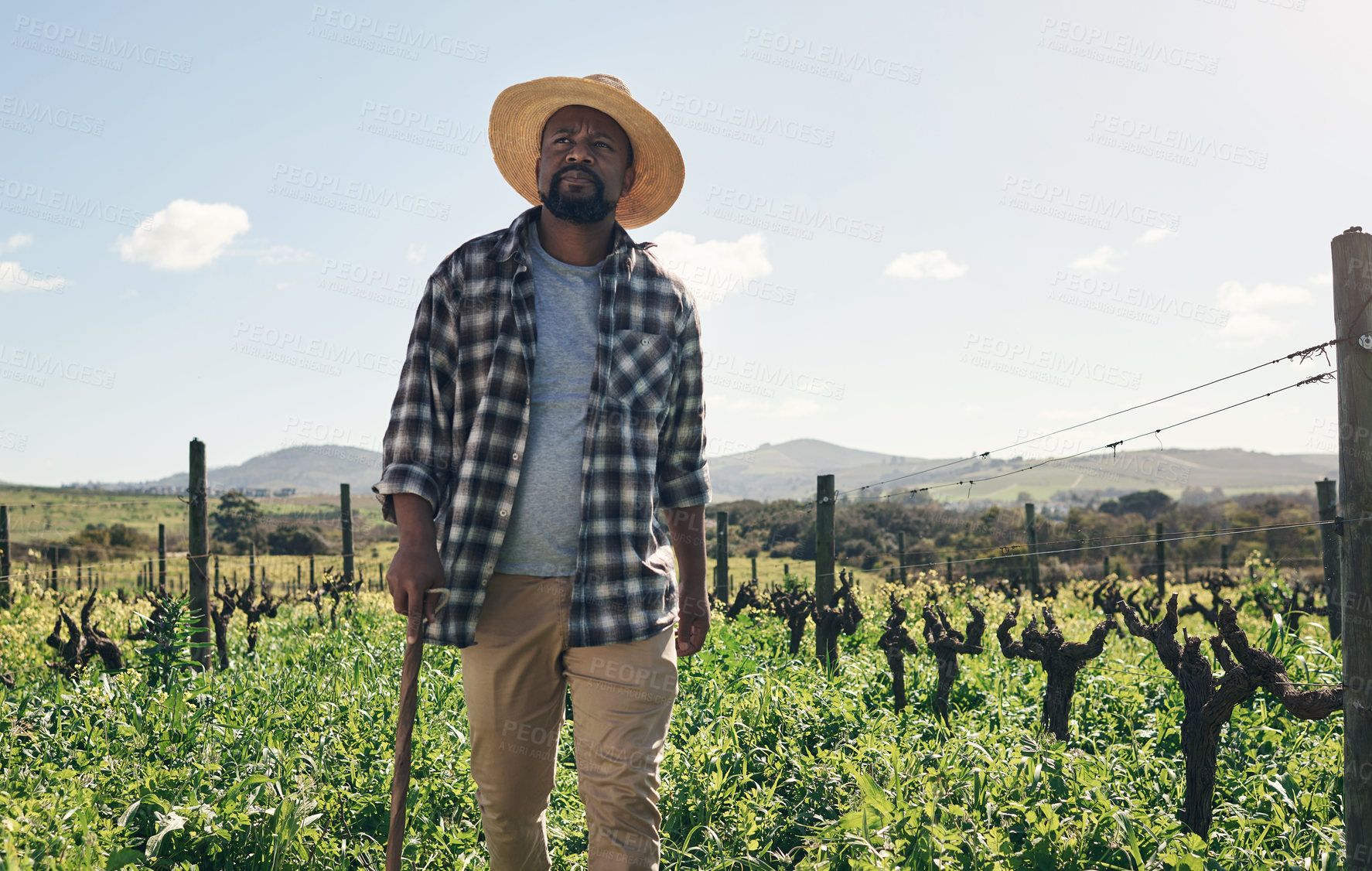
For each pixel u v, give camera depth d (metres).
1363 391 2.55
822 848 3.29
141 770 3.87
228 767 4.11
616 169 2.65
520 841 2.65
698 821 3.69
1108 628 4.59
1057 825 3.16
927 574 16.91
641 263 2.66
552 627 2.42
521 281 2.45
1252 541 30.48
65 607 12.02
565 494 2.42
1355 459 2.57
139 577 19.48
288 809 3.35
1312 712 3.13
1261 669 3.37
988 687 6.15
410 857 3.41
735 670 6.56
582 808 3.80
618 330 2.54
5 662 8.69
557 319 2.49
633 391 2.52
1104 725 5.35
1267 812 3.83
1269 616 10.97
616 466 2.45
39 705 5.28
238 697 5.72
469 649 2.49
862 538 27.03
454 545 2.35
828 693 5.62
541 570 2.42
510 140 2.90
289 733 4.82
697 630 2.90
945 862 3.03
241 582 22.45
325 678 6.39
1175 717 5.29
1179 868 2.97
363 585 19.27
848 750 4.55
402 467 2.31
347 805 3.81
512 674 2.46
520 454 2.38
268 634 11.89
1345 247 2.57
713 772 4.05
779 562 23.67
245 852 3.32
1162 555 16.17
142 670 6.93
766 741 4.79
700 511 2.92
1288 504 44.94
